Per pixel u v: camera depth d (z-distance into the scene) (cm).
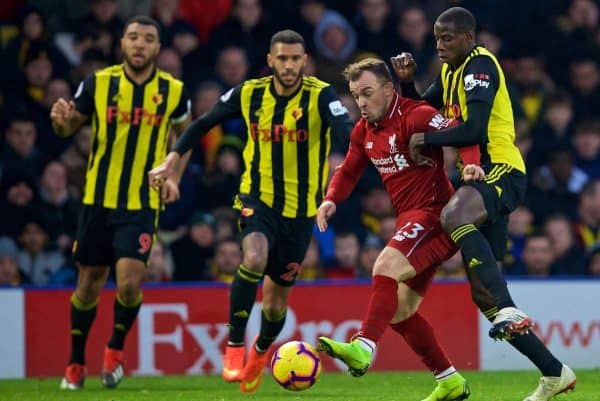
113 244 2719
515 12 4684
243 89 2548
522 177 2089
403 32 4328
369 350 1902
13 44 4091
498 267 2109
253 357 2534
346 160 2142
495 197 2019
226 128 4044
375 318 1927
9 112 4041
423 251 1991
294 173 2545
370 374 3180
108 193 2711
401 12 4412
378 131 2047
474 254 1944
